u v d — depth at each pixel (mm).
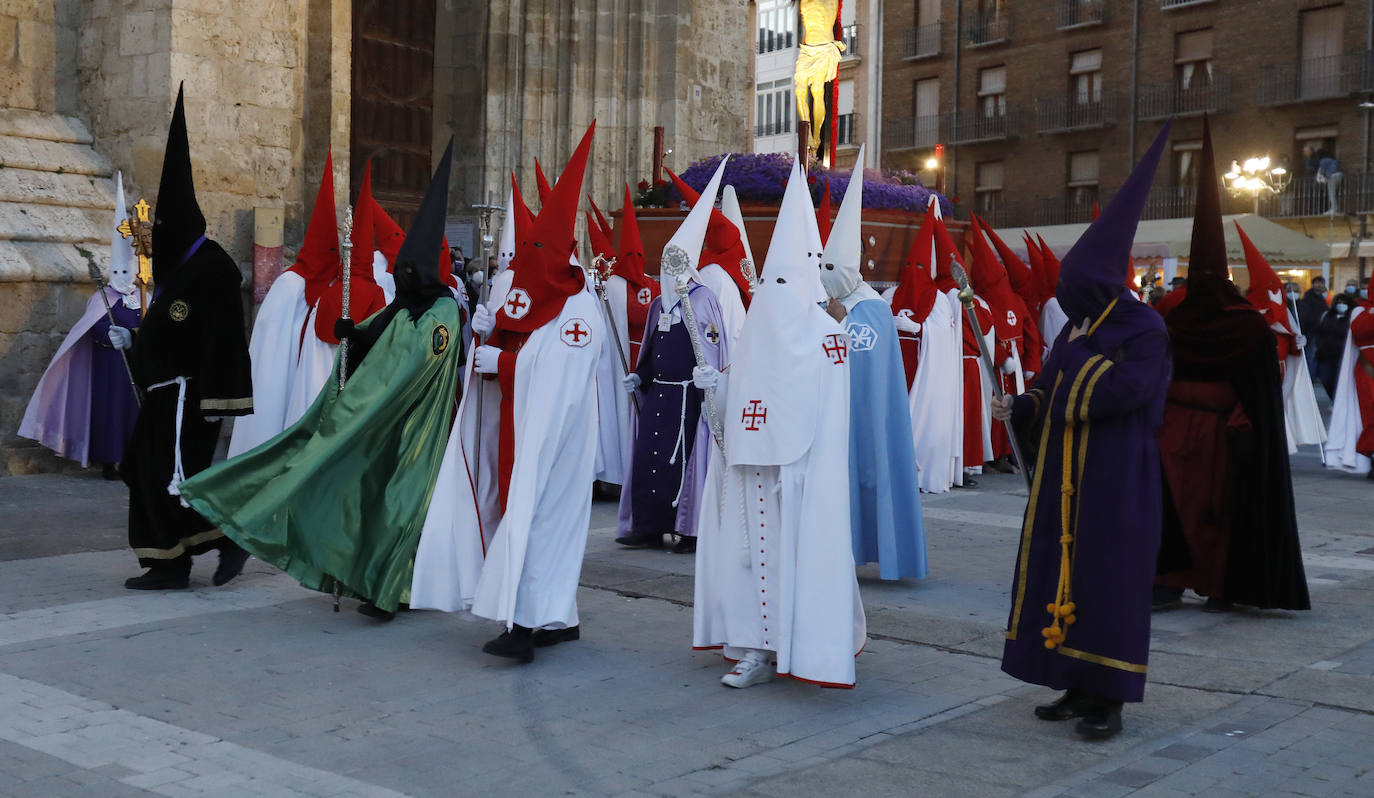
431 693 5539
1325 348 21391
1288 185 37125
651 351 9078
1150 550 5012
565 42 17516
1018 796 4387
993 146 43812
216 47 12461
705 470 8859
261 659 6008
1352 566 8906
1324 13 36562
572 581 6184
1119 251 5152
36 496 10336
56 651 6020
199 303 7207
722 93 19062
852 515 7848
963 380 12812
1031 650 5148
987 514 10898
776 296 5695
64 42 12680
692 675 5926
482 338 6402
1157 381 5031
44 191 11875
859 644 5738
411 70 17297
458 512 6484
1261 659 6340
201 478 6484
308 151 14617
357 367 6801
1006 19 43125
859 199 6754
